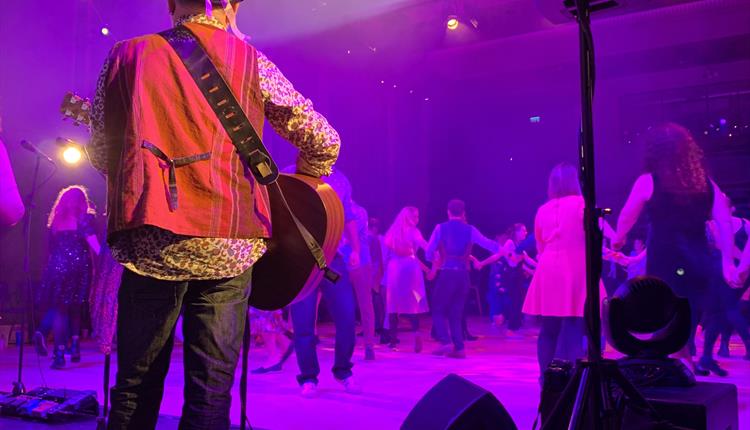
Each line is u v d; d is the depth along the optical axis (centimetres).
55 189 1084
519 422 383
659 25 1484
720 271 540
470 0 1484
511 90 1803
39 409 344
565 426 216
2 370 635
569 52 1564
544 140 2022
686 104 1819
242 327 163
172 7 177
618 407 204
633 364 236
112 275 396
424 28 1541
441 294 746
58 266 670
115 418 153
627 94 1844
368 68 1645
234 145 157
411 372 615
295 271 189
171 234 148
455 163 1953
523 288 1187
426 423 190
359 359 731
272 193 192
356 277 717
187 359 159
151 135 148
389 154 1762
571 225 407
